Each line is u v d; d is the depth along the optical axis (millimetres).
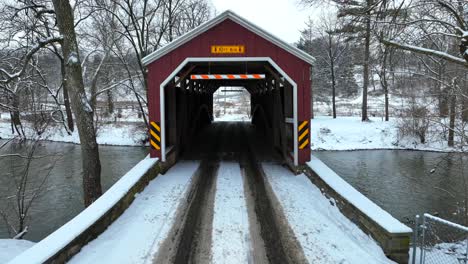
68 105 22797
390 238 3883
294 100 7945
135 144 21000
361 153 18328
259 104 17828
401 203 9703
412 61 9516
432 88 10164
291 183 7242
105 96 34062
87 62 19109
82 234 4051
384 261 3881
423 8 6617
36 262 3164
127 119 30438
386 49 7891
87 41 17312
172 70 8031
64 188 11281
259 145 12766
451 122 8531
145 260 3910
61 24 7691
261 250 4188
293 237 4551
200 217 5273
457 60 5621
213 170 8547
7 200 10133
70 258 3783
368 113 31500
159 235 4594
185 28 25094
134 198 5996
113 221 4992
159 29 21719
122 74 22125
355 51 23000
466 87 8117
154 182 7273
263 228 4855
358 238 4477
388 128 21469
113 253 4043
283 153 9961
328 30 26703
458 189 10719
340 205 5367
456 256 4891
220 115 38594
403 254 3891
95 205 4879
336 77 29172
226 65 10656
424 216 3922
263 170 8508
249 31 7906
